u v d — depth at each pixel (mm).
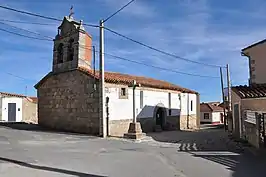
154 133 24719
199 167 9031
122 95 22734
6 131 20141
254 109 15641
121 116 22469
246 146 14211
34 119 38719
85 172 8094
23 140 15609
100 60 19578
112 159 10352
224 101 30797
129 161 9992
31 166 8742
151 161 10062
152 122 26688
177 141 18266
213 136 21828
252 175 7922
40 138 16906
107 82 21312
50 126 24375
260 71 18578
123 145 14727
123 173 8086
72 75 22641
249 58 19266
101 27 19312
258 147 12961
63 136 18438
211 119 54969
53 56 24547
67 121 22766
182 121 31703
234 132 19438
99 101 19734
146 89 26172
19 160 9633
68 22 23219
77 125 21828
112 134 21359
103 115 19219
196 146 14906
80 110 21734
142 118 25312
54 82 24391
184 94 32500
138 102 24938
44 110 25266
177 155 11523
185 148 13945
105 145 14508
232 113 20250
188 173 8172
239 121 17625
